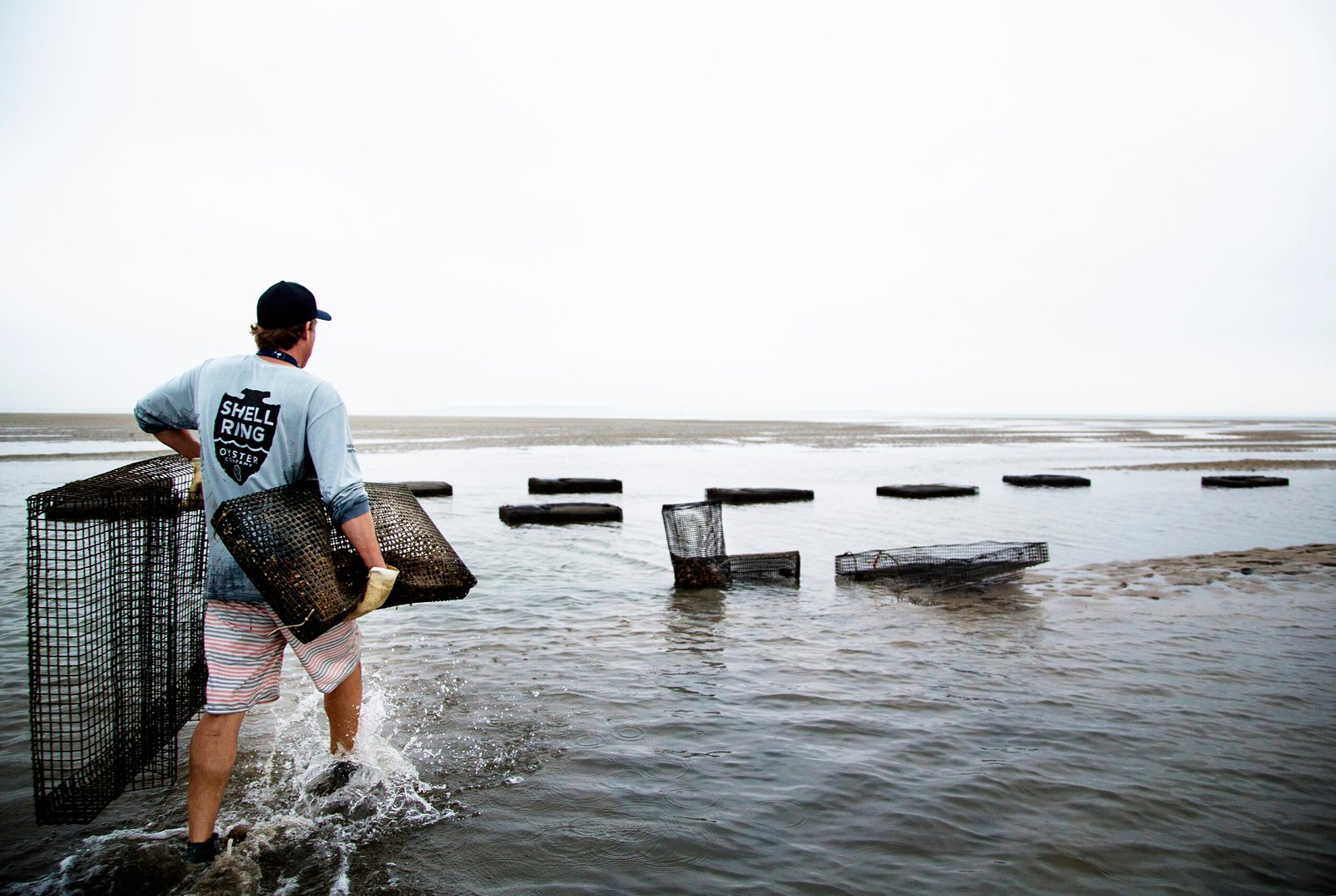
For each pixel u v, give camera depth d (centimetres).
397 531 384
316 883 323
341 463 335
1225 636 736
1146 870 344
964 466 3438
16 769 416
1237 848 363
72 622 680
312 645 366
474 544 1271
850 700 555
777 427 9644
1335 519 1728
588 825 375
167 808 384
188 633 402
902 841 365
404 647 676
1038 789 420
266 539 311
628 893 321
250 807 386
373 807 388
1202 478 2564
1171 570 1080
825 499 2109
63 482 2111
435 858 344
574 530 1438
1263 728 509
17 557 998
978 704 549
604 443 5216
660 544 1277
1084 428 11331
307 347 364
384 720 505
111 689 368
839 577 1012
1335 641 720
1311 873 344
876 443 5712
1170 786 425
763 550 1284
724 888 325
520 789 411
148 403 353
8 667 569
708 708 536
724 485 2420
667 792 411
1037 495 2216
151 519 366
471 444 4856
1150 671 627
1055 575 1052
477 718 511
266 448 332
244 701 337
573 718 514
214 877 324
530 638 713
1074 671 626
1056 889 329
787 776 432
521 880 329
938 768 444
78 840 352
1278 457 4356
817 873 338
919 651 682
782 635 736
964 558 1033
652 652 672
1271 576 1038
